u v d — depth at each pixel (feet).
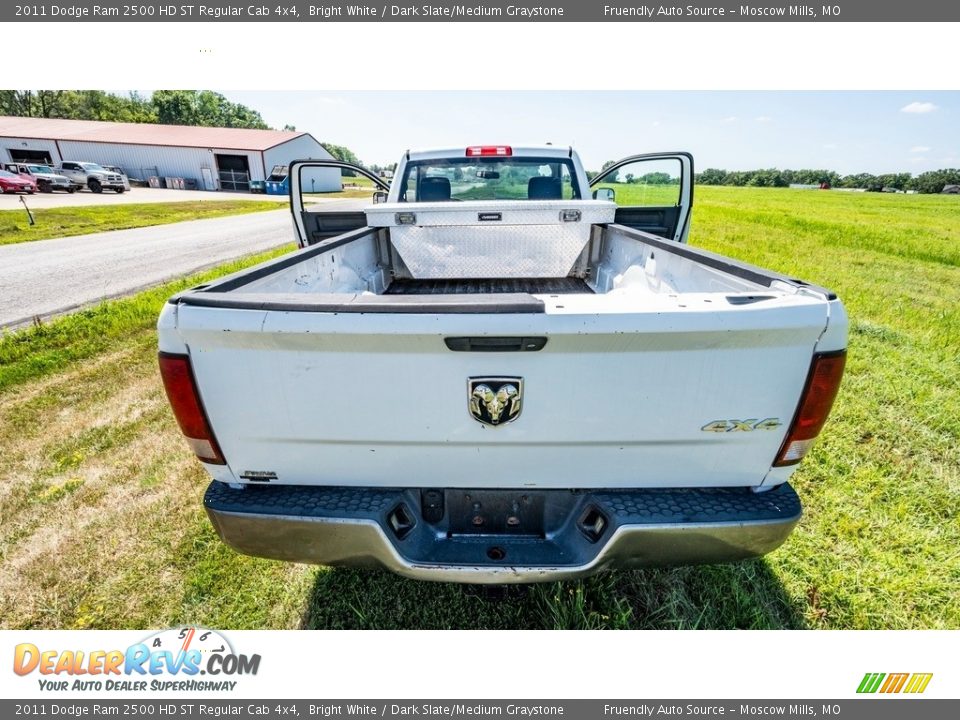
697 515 4.97
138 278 27.89
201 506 9.05
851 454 10.17
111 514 8.84
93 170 92.79
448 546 5.47
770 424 4.75
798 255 33.65
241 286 5.33
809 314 4.31
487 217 11.01
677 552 5.13
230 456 5.11
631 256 10.02
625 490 5.29
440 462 5.09
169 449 10.92
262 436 4.94
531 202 10.89
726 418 4.71
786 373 4.53
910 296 22.71
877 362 14.46
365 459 5.10
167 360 4.59
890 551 7.84
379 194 15.40
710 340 4.34
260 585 7.41
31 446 10.99
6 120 133.59
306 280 7.39
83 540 8.25
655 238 8.66
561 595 7.10
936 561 7.66
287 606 7.10
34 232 45.44
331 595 7.27
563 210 10.93
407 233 11.57
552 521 5.53
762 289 5.18
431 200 13.53
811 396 4.58
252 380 4.66
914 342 16.10
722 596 7.14
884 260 32.50
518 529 5.57
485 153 12.95
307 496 5.26
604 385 4.57
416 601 7.18
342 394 4.66
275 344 4.45
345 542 5.17
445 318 4.25
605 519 5.18
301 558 5.39
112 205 70.33
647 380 4.55
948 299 22.12
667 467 5.07
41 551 8.02
